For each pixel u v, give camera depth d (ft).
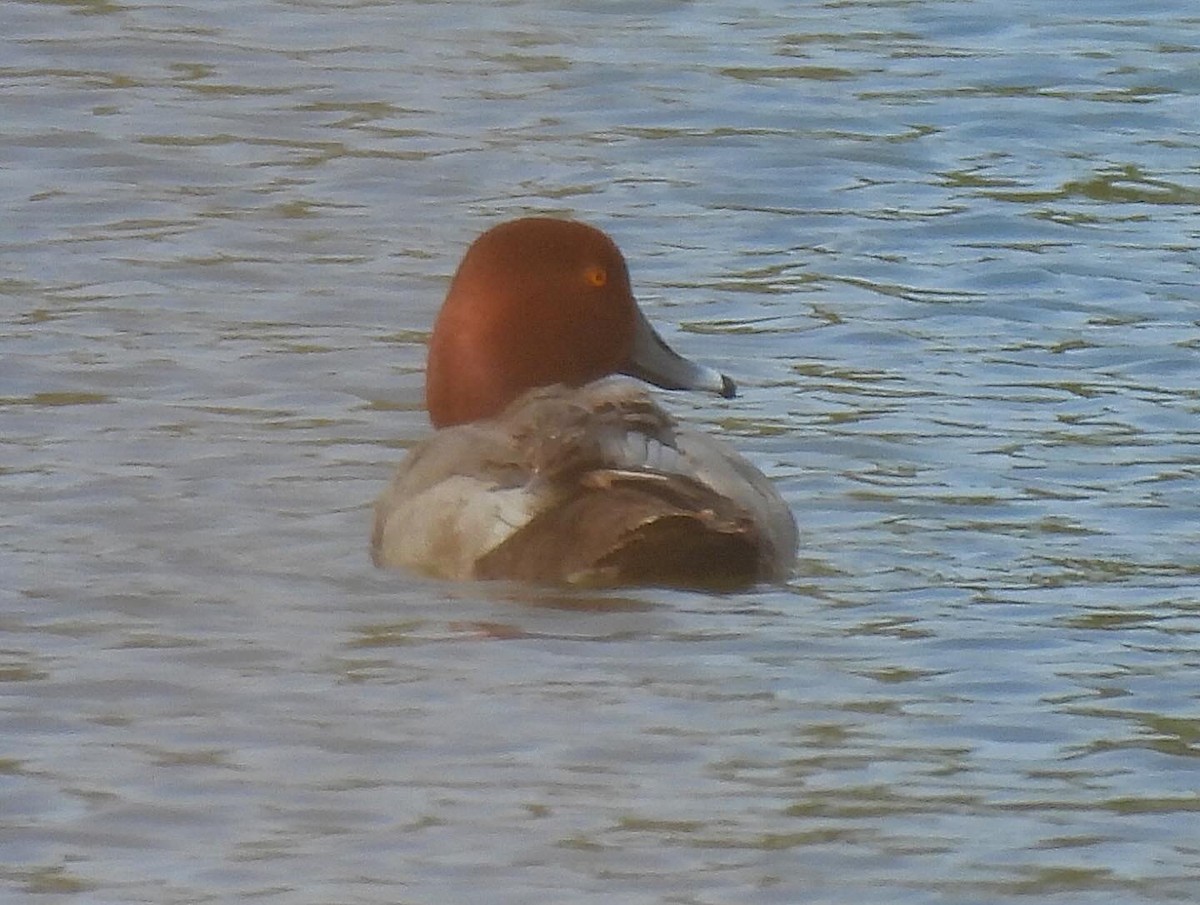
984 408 47.67
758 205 60.29
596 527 37.04
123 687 34.45
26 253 56.65
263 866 29.22
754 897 28.50
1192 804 30.91
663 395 48.47
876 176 62.08
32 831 30.09
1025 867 29.22
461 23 74.23
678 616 36.81
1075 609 37.55
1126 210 59.88
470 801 30.94
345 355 51.08
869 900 28.43
